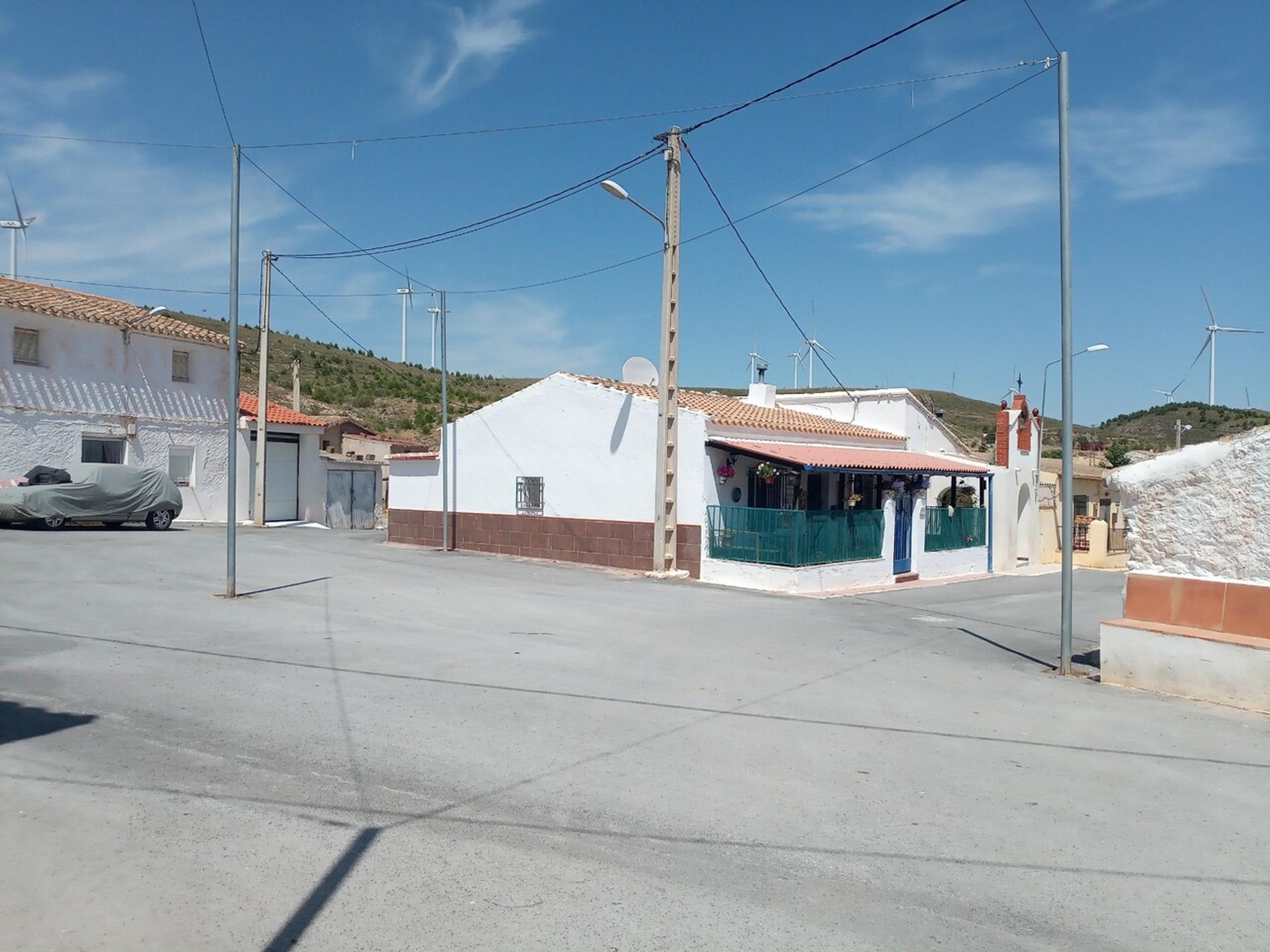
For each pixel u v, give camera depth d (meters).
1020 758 7.52
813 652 11.93
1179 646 9.95
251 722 7.61
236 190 14.06
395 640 11.35
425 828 5.55
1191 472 10.30
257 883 4.77
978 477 28.86
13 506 23.06
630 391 22.00
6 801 5.73
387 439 42.44
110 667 9.33
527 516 23.56
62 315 27.05
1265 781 7.12
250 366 67.19
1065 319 11.05
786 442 23.05
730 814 6.01
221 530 28.75
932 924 4.65
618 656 10.95
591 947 4.25
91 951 4.07
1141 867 5.46
